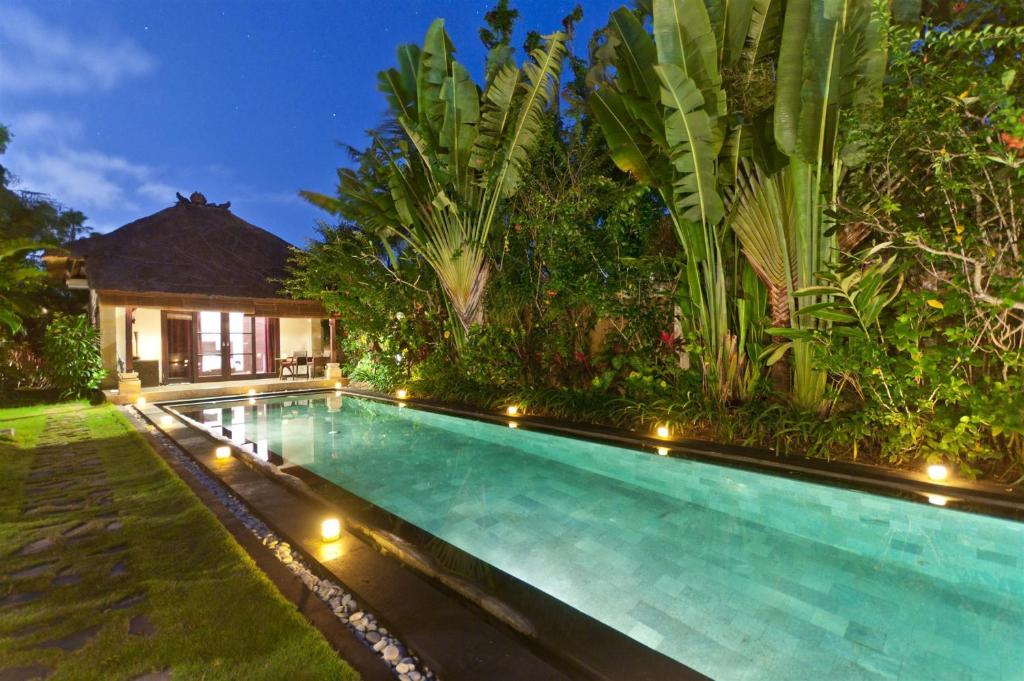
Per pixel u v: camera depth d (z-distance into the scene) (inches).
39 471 192.5
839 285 180.7
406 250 434.9
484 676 73.3
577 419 283.6
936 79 158.1
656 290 277.4
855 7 184.5
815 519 159.5
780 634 98.0
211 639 83.0
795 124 194.7
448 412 329.1
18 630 87.0
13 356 466.0
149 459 209.6
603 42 337.7
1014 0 164.6
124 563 112.8
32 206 667.4
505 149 344.2
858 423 189.3
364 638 85.8
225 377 562.3
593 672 75.6
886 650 92.4
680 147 217.0
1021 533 129.7
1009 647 92.7
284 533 129.4
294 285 520.7
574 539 145.1
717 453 200.5
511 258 363.3
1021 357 152.1
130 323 477.7
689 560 130.8
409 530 137.5
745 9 212.8
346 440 283.9
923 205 177.9
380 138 375.9
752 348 236.1
